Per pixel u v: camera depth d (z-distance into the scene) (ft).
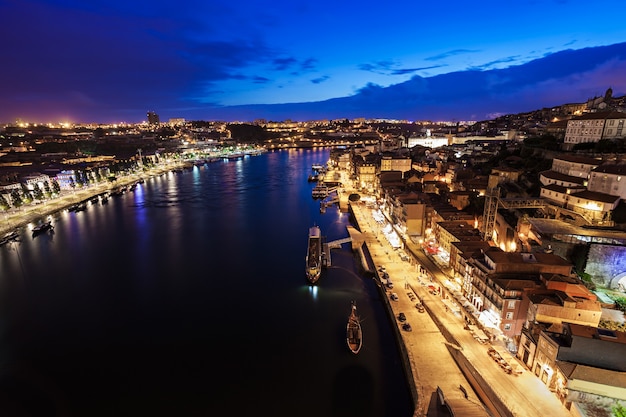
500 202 317.63
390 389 199.21
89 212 606.96
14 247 432.25
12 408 192.34
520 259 225.35
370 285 313.94
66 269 364.79
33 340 247.70
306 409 188.34
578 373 154.71
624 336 158.51
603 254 238.68
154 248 423.64
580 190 301.22
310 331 252.01
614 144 365.20
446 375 191.72
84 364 223.71
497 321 211.82
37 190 628.69
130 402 194.70
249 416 184.75
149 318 272.51
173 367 220.02
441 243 342.23
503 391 168.25
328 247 387.34
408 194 452.35
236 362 223.30
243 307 285.64
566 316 186.60
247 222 531.09
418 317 243.19
